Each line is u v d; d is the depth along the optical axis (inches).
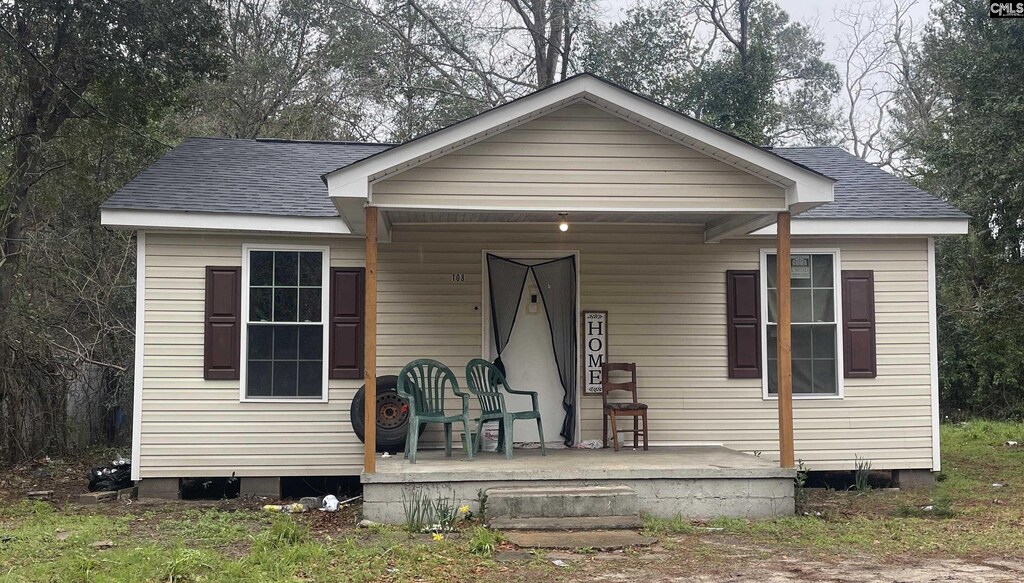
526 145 312.5
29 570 240.5
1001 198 600.4
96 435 549.3
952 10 696.4
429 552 262.4
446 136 302.0
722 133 307.3
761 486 319.6
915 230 394.0
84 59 505.7
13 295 505.7
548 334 402.3
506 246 399.2
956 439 584.1
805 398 399.5
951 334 771.4
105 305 521.3
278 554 256.1
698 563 251.9
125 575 228.2
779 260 323.3
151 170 414.6
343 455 384.8
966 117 650.8
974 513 331.3
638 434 390.9
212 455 378.3
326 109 832.9
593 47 871.7
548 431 399.2
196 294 381.7
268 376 385.1
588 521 295.3
